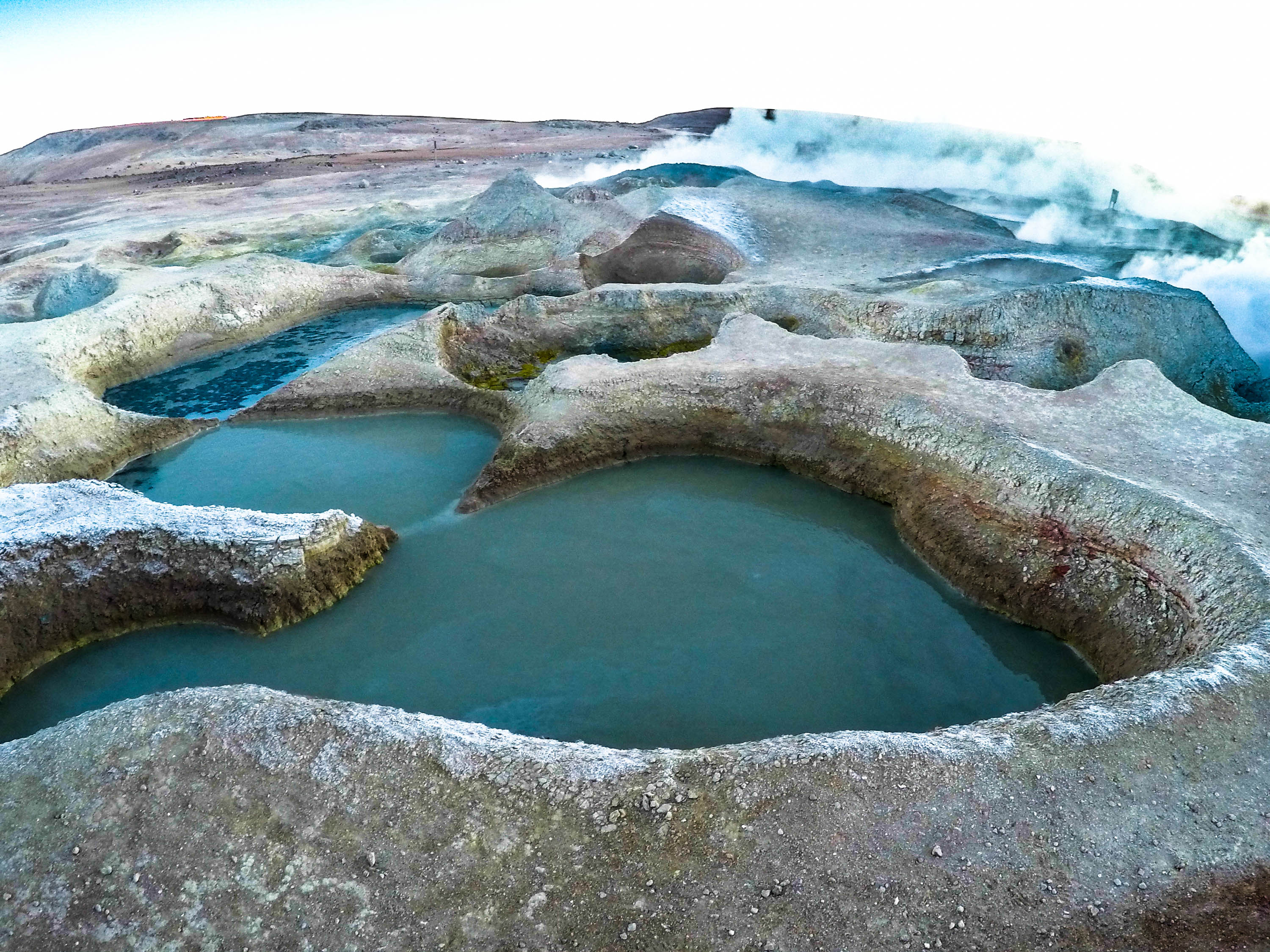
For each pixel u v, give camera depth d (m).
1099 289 17.28
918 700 9.74
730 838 6.36
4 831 6.69
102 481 13.73
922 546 12.16
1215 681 7.45
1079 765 6.79
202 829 6.66
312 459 15.60
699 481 14.27
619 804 6.66
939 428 12.84
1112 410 12.80
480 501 13.65
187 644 10.95
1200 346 17.08
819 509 13.41
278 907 6.21
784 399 14.62
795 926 5.84
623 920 5.97
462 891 6.23
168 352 20.92
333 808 6.77
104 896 6.29
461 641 10.80
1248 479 10.82
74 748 7.28
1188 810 6.53
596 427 14.68
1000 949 5.70
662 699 9.76
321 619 11.24
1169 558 9.70
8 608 10.61
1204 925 5.85
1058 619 10.49
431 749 7.18
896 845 6.26
